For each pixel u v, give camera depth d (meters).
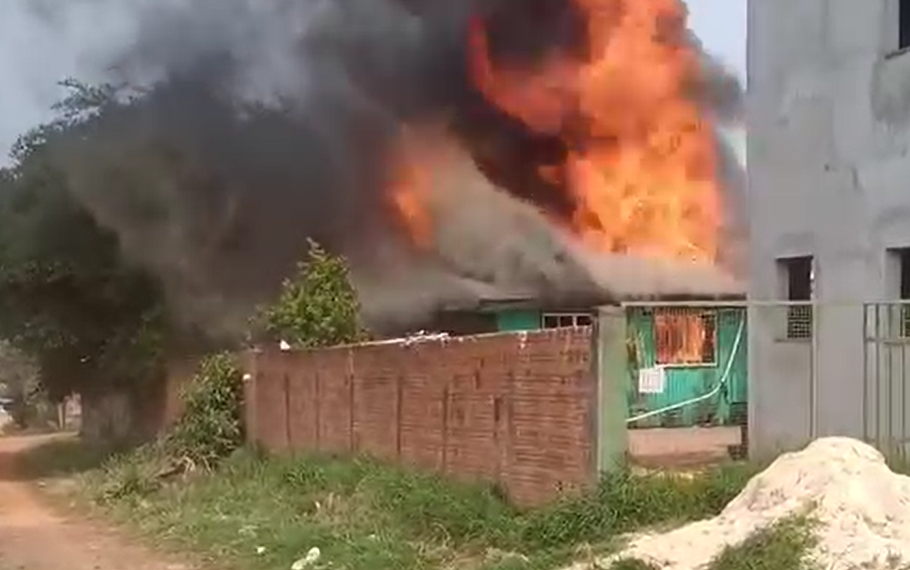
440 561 9.77
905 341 11.22
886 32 11.77
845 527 7.40
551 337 10.09
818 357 12.41
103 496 19.06
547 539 9.09
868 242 11.96
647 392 11.71
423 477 12.62
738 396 12.69
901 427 11.16
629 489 9.11
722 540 7.76
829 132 12.64
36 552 13.41
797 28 13.25
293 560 10.85
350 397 15.91
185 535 13.60
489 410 11.45
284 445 18.94
